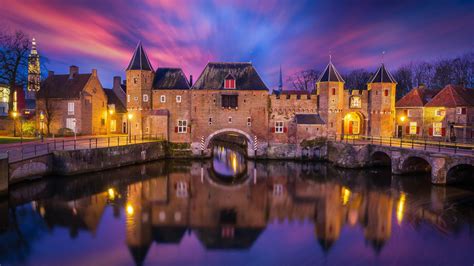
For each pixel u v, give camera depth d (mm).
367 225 17234
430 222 17312
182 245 14820
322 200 22016
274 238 15727
